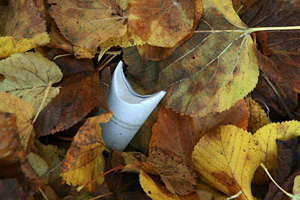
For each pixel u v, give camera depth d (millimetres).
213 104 372
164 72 381
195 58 375
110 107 357
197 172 376
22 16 338
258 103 425
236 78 375
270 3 400
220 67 374
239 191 355
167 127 381
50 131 323
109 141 375
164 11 355
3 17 355
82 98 337
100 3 351
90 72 365
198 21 373
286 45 392
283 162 368
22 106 315
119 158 357
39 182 285
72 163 307
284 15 396
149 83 386
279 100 425
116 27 354
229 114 391
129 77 398
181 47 376
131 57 384
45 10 361
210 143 367
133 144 402
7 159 278
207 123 388
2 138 276
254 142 371
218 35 374
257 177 386
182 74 376
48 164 346
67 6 347
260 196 380
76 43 349
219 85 372
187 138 385
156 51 375
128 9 353
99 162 350
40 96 337
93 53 362
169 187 342
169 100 377
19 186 268
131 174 367
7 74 331
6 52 333
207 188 378
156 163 365
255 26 407
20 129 311
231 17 376
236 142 367
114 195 352
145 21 355
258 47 396
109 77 377
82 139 312
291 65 391
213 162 364
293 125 379
